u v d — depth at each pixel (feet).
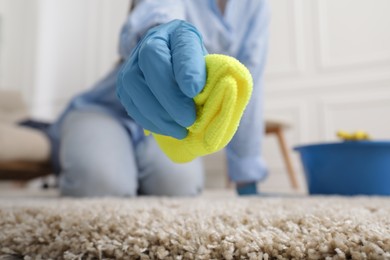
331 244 0.73
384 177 2.23
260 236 0.79
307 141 4.62
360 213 1.04
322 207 1.19
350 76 4.41
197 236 0.81
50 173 3.98
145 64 0.66
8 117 5.42
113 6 6.24
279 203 1.46
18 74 6.44
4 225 1.00
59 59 6.49
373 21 4.22
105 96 3.06
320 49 4.53
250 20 2.30
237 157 2.32
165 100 0.65
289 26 4.70
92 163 2.60
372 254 0.69
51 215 1.03
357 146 2.24
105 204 1.42
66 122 3.03
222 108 0.63
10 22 6.59
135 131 3.05
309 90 4.64
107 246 0.82
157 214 1.06
